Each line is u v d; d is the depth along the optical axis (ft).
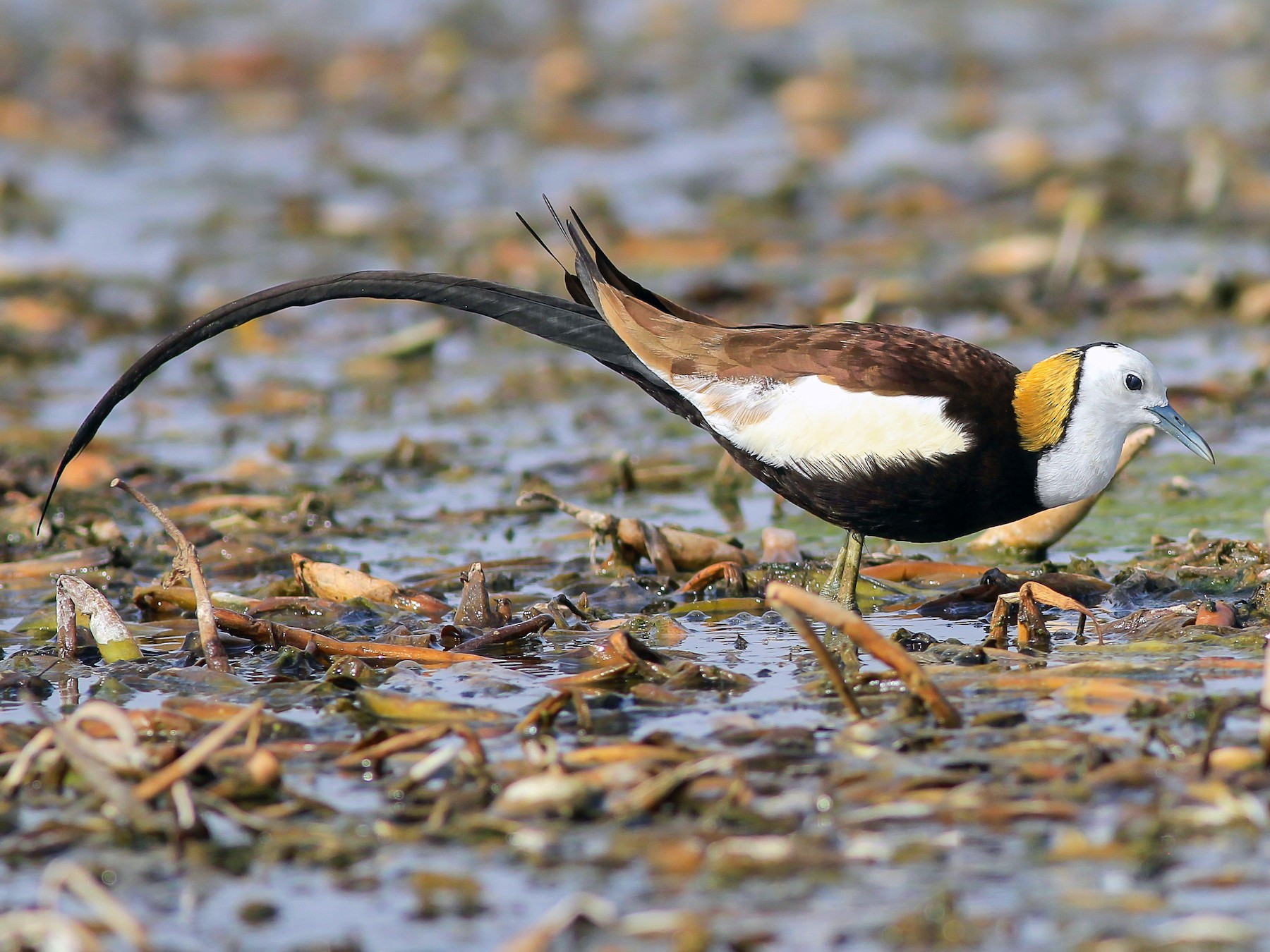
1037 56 112.06
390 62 112.16
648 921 22.24
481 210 84.64
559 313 37.09
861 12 122.93
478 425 56.34
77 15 123.34
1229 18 116.06
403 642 35.22
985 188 84.53
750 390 36.09
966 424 34.81
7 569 41.91
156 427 56.39
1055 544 42.60
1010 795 25.59
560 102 104.32
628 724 29.86
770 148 94.27
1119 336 62.90
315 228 82.02
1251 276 65.77
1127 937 21.61
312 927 22.71
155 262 77.41
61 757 27.30
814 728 29.25
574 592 39.73
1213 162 79.56
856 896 22.94
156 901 23.57
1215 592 37.50
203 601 34.58
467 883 23.73
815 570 39.91
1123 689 30.04
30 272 74.43
